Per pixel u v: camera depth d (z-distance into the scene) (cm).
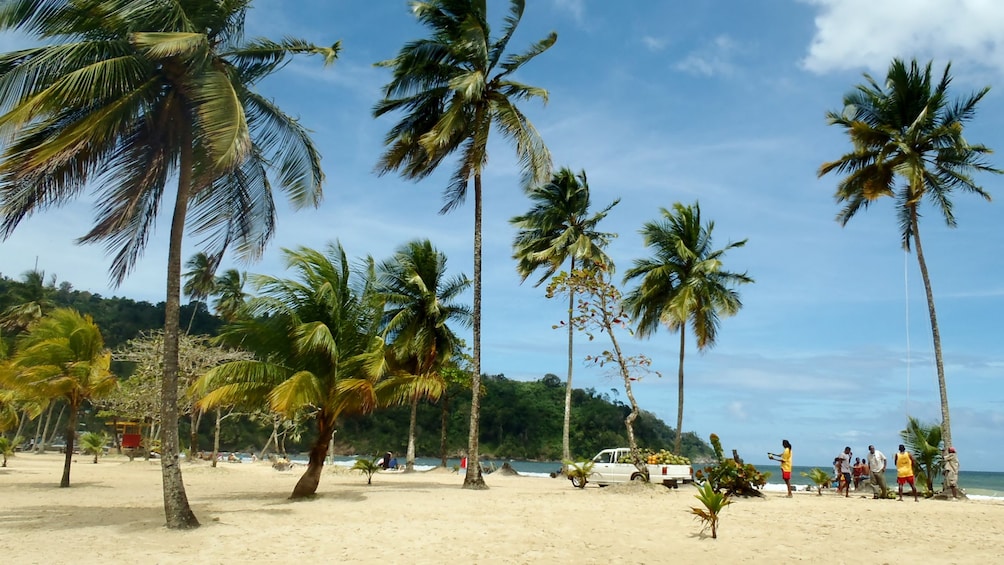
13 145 1111
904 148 2389
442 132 2022
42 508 1502
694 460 11594
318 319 1716
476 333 2266
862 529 1245
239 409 1808
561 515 1436
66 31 1102
